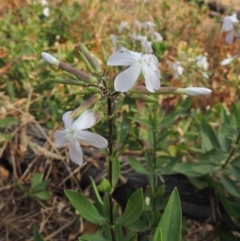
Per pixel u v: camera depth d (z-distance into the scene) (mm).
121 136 196
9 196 205
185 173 185
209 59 356
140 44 257
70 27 332
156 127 184
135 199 140
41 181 203
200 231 208
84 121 117
